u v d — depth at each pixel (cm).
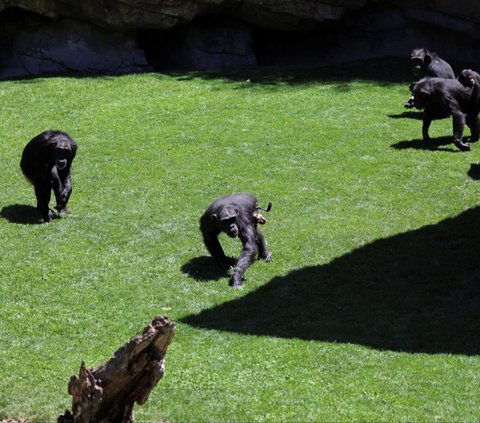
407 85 3359
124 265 1977
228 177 2500
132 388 1095
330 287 1861
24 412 1327
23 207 2319
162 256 2025
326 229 2153
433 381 1421
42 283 1880
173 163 2619
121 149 2744
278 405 1336
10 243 2077
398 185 2419
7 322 1697
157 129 2922
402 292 1831
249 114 3050
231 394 1380
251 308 1767
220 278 1912
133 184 2466
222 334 1639
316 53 3994
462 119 2627
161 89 3372
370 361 1505
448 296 1805
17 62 3803
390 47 3925
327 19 3756
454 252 2011
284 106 3128
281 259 2005
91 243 2089
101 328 1673
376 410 1313
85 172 2559
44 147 2161
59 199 2250
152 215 2256
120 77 3575
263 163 2602
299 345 1580
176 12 3662
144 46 3928
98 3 3650
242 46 3878
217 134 2855
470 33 3759
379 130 2855
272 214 2255
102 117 3053
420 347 1577
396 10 3856
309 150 2695
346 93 3272
